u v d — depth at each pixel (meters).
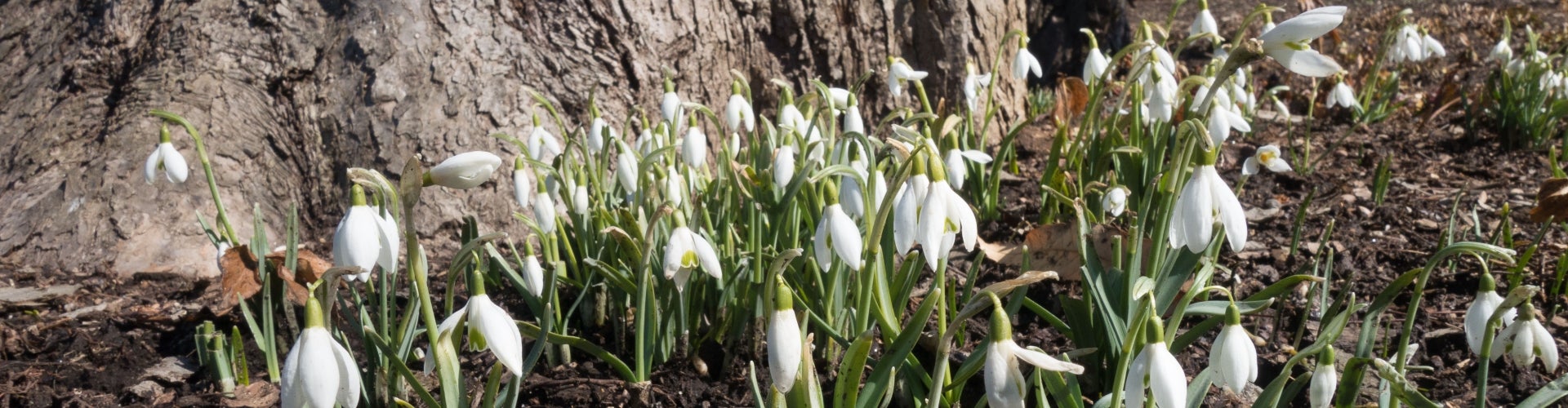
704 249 2.06
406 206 1.74
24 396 2.67
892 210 2.35
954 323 1.63
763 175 2.64
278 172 4.12
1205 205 1.77
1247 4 10.00
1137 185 3.37
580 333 2.85
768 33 4.78
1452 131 5.46
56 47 4.57
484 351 2.74
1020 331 2.83
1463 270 3.21
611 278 2.58
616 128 4.31
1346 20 9.18
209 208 3.91
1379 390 2.04
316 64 4.24
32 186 4.03
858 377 1.84
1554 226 3.66
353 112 4.12
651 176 2.96
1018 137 5.18
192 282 3.62
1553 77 5.12
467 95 4.12
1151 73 3.08
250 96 4.17
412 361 2.66
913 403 2.24
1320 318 2.85
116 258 3.71
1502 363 2.53
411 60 4.16
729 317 2.59
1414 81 7.52
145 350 2.96
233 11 4.31
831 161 2.99
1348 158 4.97
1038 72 3.81
